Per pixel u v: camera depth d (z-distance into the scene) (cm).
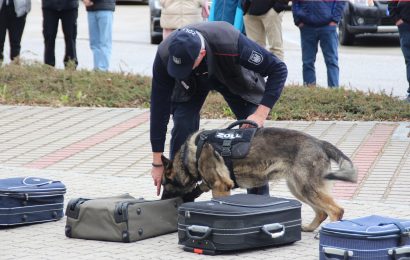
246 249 752
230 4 1520
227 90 848
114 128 1334
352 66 1947
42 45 2353
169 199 829
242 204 756
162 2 1619
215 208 743
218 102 1423
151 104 821
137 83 1600
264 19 1485
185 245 757
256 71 810
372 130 1253
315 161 780
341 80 1761
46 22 1736
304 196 784
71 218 809
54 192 873
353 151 1135
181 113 851
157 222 810
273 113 1351
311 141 789
